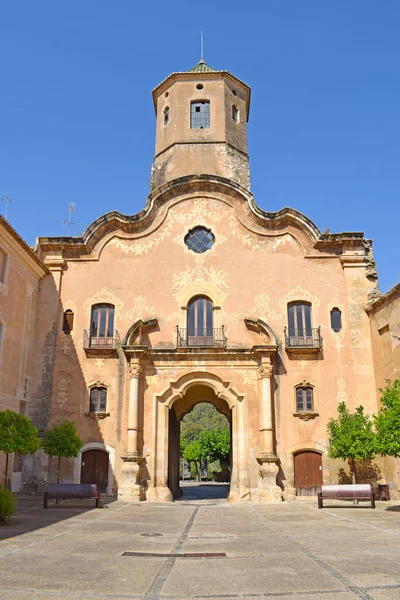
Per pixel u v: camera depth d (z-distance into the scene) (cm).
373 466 2614
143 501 2505
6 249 2433
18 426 1720
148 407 2692
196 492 3553
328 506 2209
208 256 2938
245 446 2630
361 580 836
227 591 778
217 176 3025
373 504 2088
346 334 2800
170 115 3438
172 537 1348
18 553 1080
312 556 1055
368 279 2878
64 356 2795
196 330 2841
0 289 2378
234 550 1142
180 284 2898
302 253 2934
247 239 2962
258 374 2706
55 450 2416
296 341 2781
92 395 2744
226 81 3509
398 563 970
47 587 797
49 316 2847
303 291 2873
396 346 2503
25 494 2552
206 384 2731
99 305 2889
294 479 2597
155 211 3016
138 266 2933
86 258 2948
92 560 1020
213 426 9612
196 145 3328
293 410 2677
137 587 802
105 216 2972
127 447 2592
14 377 2531
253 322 2777
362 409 2547
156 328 2830
